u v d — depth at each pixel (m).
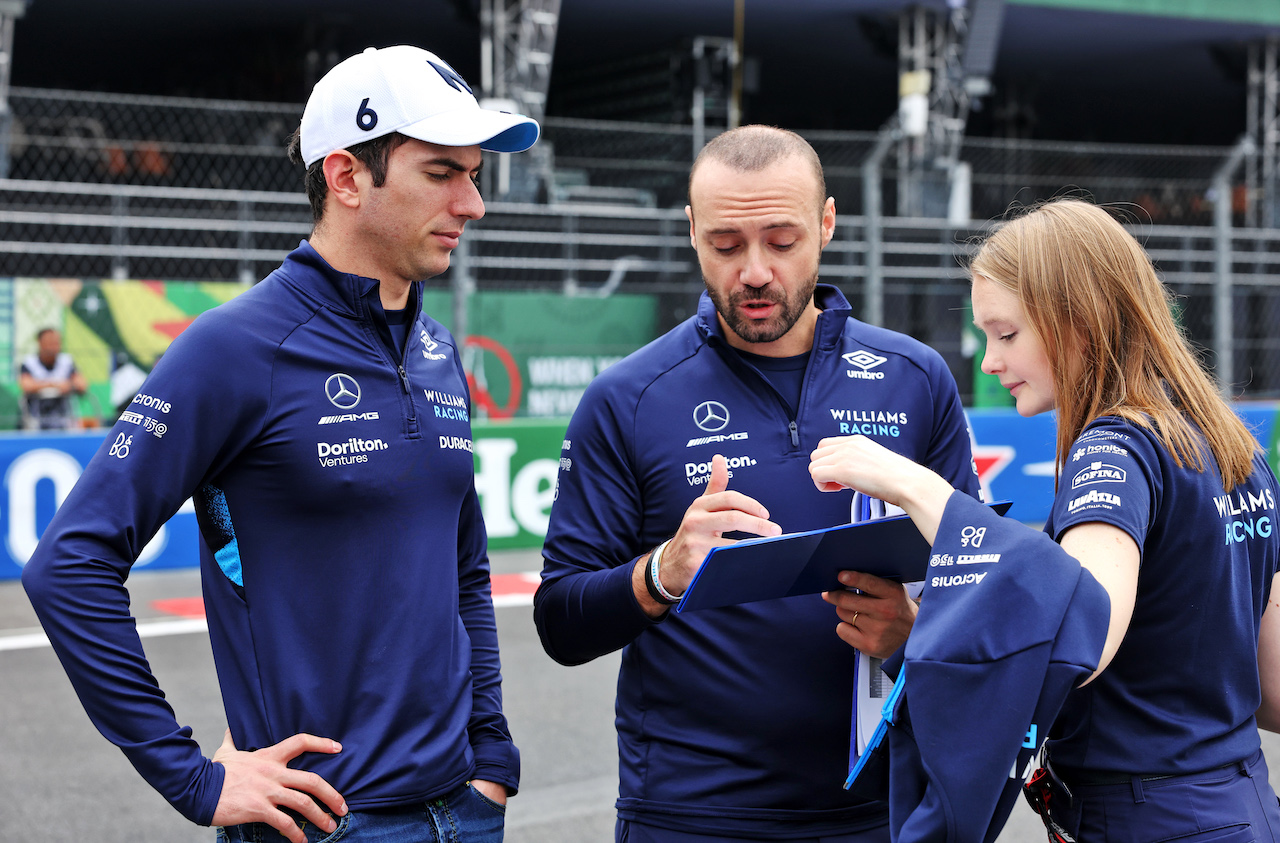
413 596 1.66
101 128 12.86
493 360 10.16
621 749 1.90
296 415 1.61
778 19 15.70
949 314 11.55
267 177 12.84
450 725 1.70
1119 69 18.78
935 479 1.34
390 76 1.63
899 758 1.34
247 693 1.62
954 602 1.23
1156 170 17.34
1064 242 1.44
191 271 11.13
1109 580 1.26
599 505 1.87
